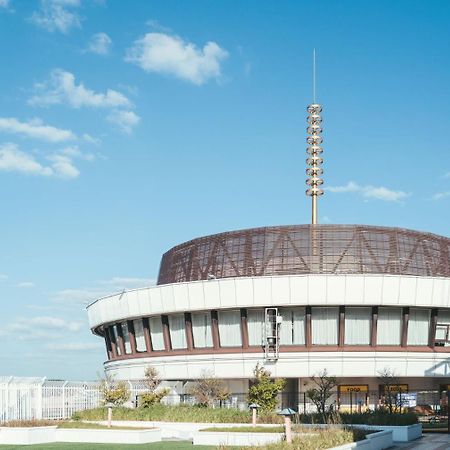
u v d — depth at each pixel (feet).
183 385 263.49
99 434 142.41
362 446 107.65
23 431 139.44
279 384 198.49
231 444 130.00
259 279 236.84
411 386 253.85
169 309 251.60
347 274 232.73
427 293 237.66
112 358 293.43
